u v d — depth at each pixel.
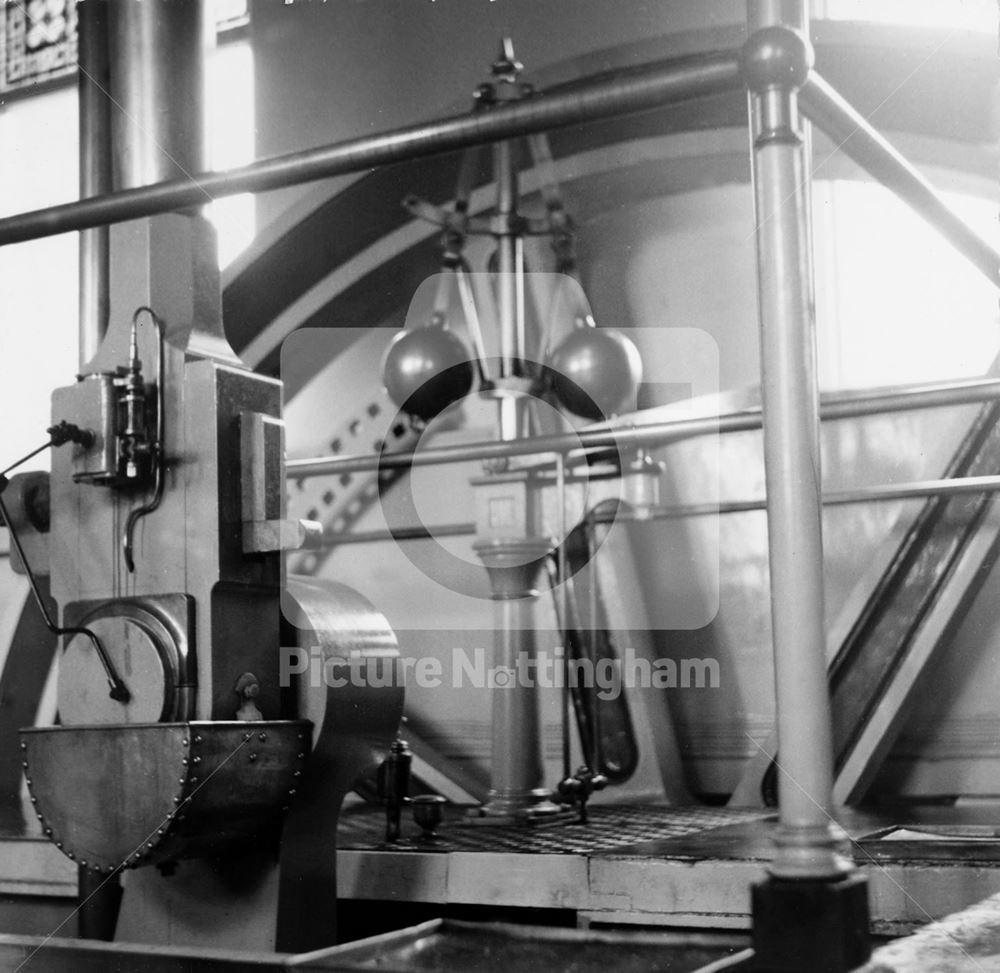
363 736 2.54
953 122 4.86
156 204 2.31
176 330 2.45
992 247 2.85
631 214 5.28
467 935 2.11
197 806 2.19
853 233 4.86
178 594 2.33
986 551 4.10
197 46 2.85
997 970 1.82
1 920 2.98
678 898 2.41
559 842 2.82
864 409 3.81
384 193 5.31
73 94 6.25
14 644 5.33
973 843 2.73
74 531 2.48
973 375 4.66
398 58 5.51
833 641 4.20
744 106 4.91
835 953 1.67
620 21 5.09
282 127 5.73
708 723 4.62
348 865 2.75
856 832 3.03
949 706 4.32
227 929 2.39
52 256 6.24
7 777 5.25
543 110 1.94
